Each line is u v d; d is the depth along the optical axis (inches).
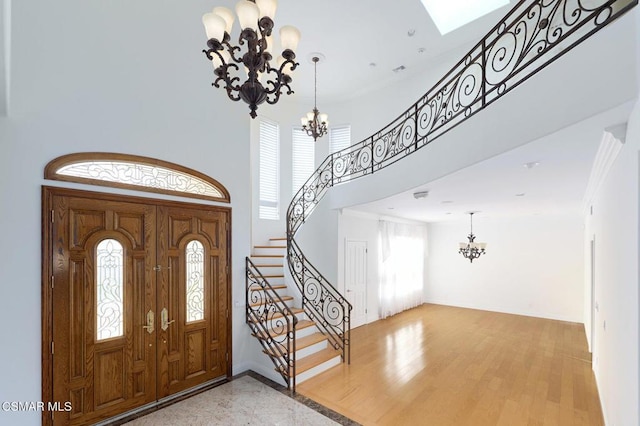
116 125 118.9
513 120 98.6
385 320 261.9
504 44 213.2
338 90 272.1
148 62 129.5
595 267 158.7
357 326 238.5
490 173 126.1
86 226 109.7
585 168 118.4
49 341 100.2
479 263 313.4
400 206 211.3
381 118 266.2
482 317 274.8
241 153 162.7
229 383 142.6
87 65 112.7
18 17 98.8
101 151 114.4
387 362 169.6
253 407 121.8
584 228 245.3
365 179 189.9
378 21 185.8
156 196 128.4
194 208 140.9
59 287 103.2
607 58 74.7
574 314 263.1
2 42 59.0
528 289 285.4
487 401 128.8
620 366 89.7
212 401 126.2
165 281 129.4
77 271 107.3
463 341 207.2
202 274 143.1
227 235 153.5
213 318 145.3
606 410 114.3
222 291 149.9
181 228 136.0
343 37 200.8
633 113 73.0
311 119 229.9
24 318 96.6
